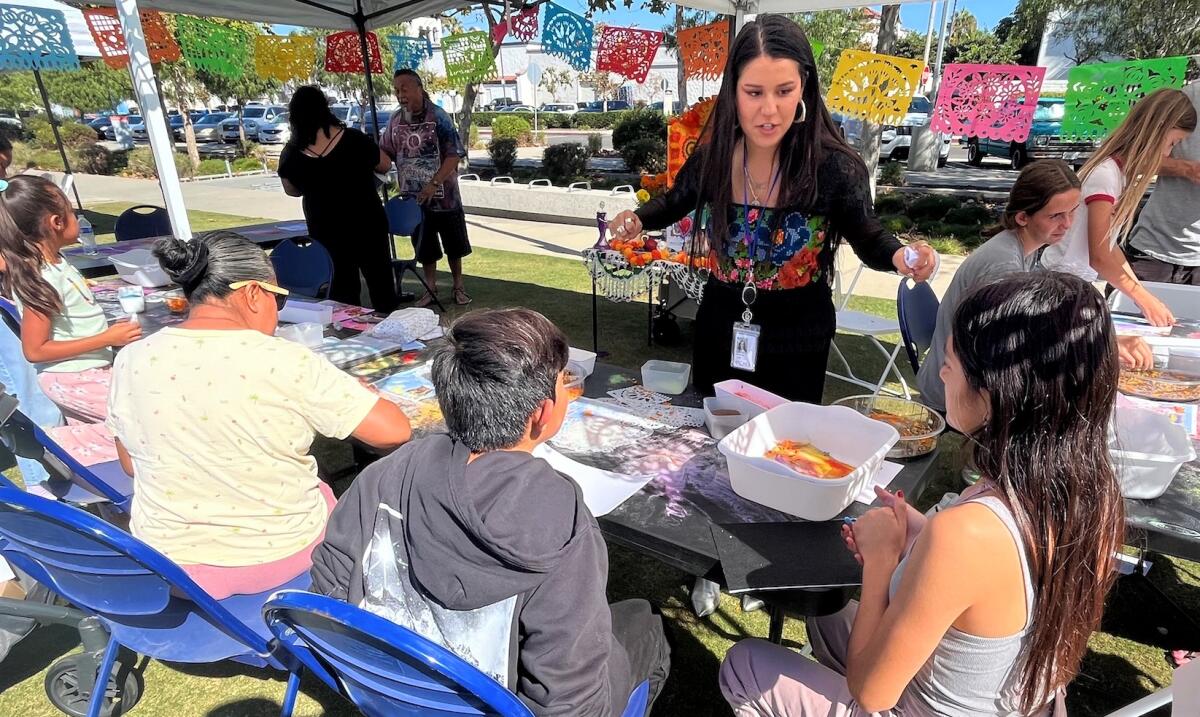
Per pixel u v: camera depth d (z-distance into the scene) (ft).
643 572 7.86
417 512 3.02
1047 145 43.11
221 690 6.16
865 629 3.30
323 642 3.20
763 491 4.36
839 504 4.18
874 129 22.24
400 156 17.06
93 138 58.65
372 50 20.40
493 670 2.95
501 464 3.09
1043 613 2.91
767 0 12.68
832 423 4.84
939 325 7.47
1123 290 7.78
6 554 4.59
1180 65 9.86
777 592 3.67
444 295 18.89
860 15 55.72
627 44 14.98
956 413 3.14
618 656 3.77
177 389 4.23
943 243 24.47
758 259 6.16
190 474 4.39
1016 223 6.89
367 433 4.66
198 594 3.96
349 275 13.84
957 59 75.97
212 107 91.86
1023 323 2.75
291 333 7.58
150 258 10.79
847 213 5.87
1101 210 7.62
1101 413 2.77
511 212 31.65
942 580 2.80
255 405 4.31
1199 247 10.23
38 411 7.88
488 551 2.86
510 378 3.10
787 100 5.33
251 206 34.24
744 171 5.97
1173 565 7.85
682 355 14.39
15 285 6.75
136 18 9.36
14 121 59.88
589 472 4.86
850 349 14.85
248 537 4.63
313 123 12.64
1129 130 7.73
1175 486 4.42
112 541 3.61
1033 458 2.77
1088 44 28.89
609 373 6.88
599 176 43.78
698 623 7.07
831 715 3.76
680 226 13.20
